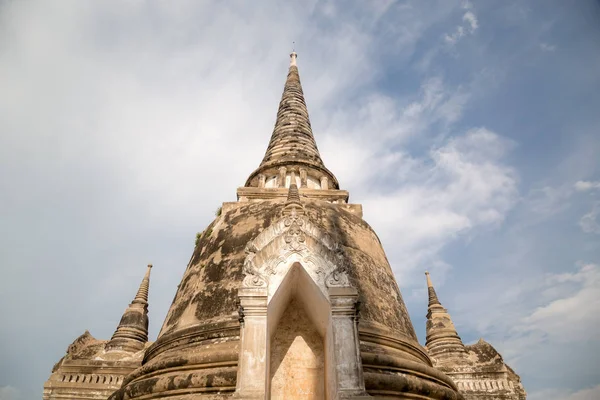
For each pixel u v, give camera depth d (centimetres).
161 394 1039
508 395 1797
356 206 1750
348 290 822
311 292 893
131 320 2239
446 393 1202
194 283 1372
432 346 2208
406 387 1076
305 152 2116
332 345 793
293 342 962
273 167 2011
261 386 729
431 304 2420
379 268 1473
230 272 1308
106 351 2097
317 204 1577
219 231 1501
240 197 1766
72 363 1925
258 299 803
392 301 1404
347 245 1430
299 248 872
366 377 1011
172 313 1373
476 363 1939
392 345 1233
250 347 761
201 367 1060
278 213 1466
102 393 1850
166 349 1226
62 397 1831
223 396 950
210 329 1157
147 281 2473
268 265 845
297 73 2875
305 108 2544
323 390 914
